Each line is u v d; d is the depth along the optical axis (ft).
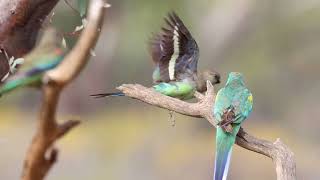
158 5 98.84
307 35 102.06
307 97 101.50
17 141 81.15
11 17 16.34
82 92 109.70
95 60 107.96
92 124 100.78
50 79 9.46
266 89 102.73
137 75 108.58
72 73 9.49
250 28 104.32
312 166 83.71
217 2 103.65
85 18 17.88
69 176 77.00
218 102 21.22
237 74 22.49
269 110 102.42
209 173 82.58
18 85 10.37
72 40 16.92
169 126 97.30
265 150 18.76
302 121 100.22
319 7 101.24
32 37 16.52
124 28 103.65
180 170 82.48
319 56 101.35
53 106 9.61
